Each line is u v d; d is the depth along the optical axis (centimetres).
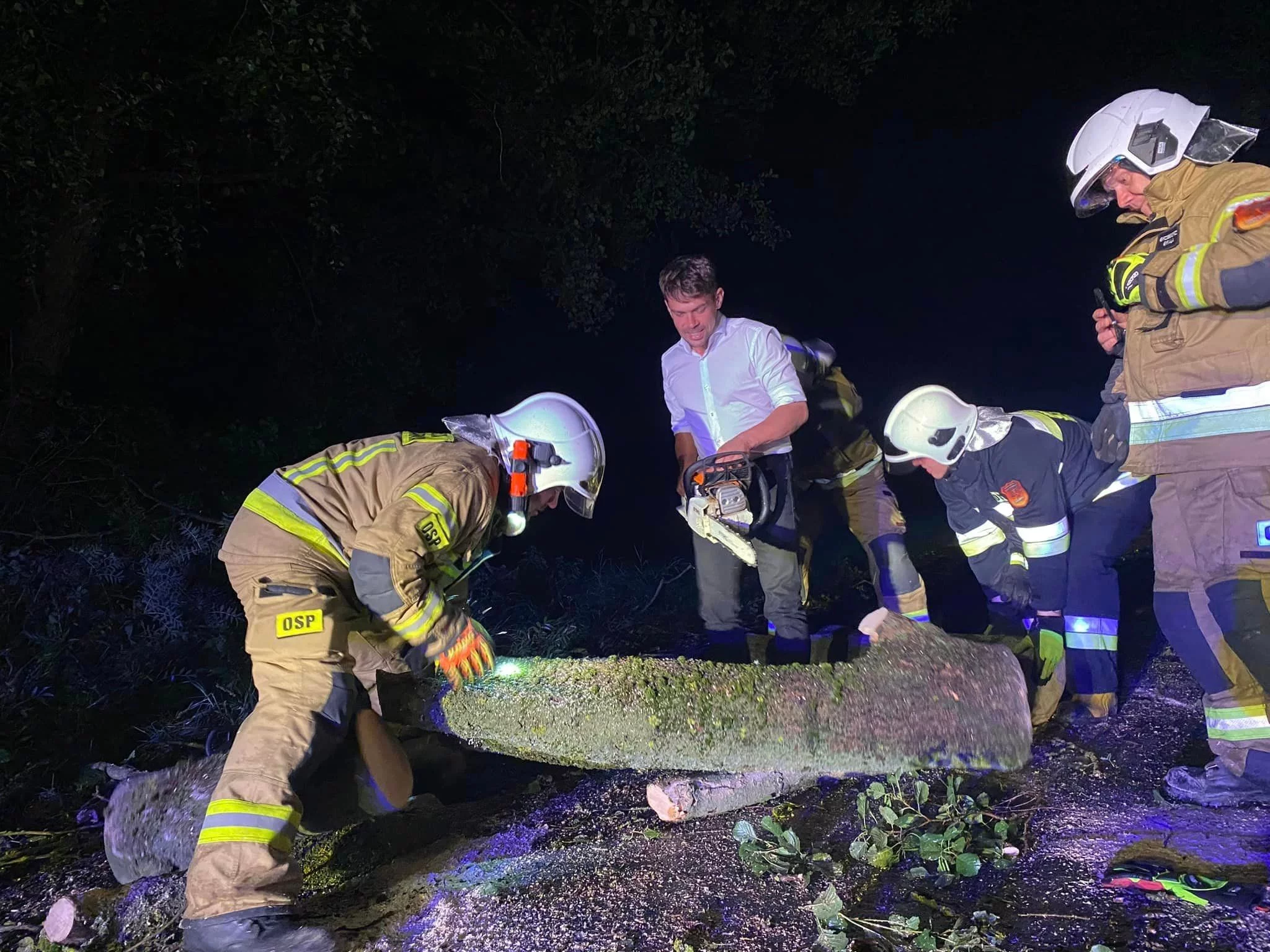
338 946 244
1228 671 266
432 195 906
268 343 873
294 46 592
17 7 507
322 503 263
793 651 361
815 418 395
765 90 1012
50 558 521
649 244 1070
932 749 277
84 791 362
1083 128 274
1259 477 254
